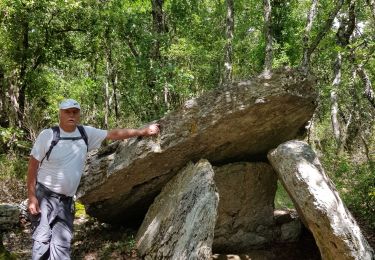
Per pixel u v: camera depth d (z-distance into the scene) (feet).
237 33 65.00
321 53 47.65
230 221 18.22
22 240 19.81
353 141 49.14
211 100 16.05
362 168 29.86
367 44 30.60
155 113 42.01
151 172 17.70
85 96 57.82
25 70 43.60
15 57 41.42
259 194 18.67
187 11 57.16
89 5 41.65
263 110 15.76
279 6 57.52
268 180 18.81
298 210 16.34
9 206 21.49
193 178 16.08
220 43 52.60
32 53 42.47
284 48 53.88
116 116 50.98
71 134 13.29
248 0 61.93
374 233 20.15
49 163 12.85
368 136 48.26
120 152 17.65
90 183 18.30
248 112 15.70
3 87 41.73
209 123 16.02
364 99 51.96
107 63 49.80
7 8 36.96
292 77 15.42
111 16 40.63
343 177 30.07
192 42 52.85
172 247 15.07
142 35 40.65
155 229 16.87
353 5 37.52
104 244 18.70
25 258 17.61
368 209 22.08
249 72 67.97
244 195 18.39
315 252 17.99
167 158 17.03
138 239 17.99
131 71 48.55
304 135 18.83
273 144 18.33
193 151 17.12
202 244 13.88
